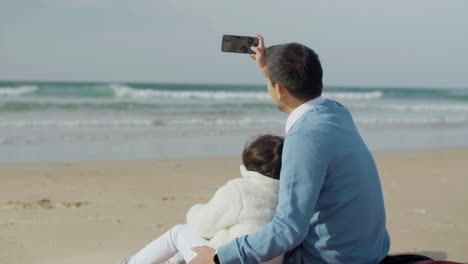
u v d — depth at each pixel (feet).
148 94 102.42
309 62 7.07
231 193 7.77
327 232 7.13
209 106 76.02
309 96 7.21
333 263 7.22
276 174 7.96
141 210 17.42
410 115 71.92
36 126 45.80
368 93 137.90
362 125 54.90
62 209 17.37
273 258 7.03
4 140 36.47
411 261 7.70
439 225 15.70
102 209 17.48
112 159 29.68
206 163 28.22
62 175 23.63
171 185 21.98
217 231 7.90
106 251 13.14
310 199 6.64
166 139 39.60
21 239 13.96
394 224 15.74
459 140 44.34
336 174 6.90
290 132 7.00
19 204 17.94
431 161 30.22
